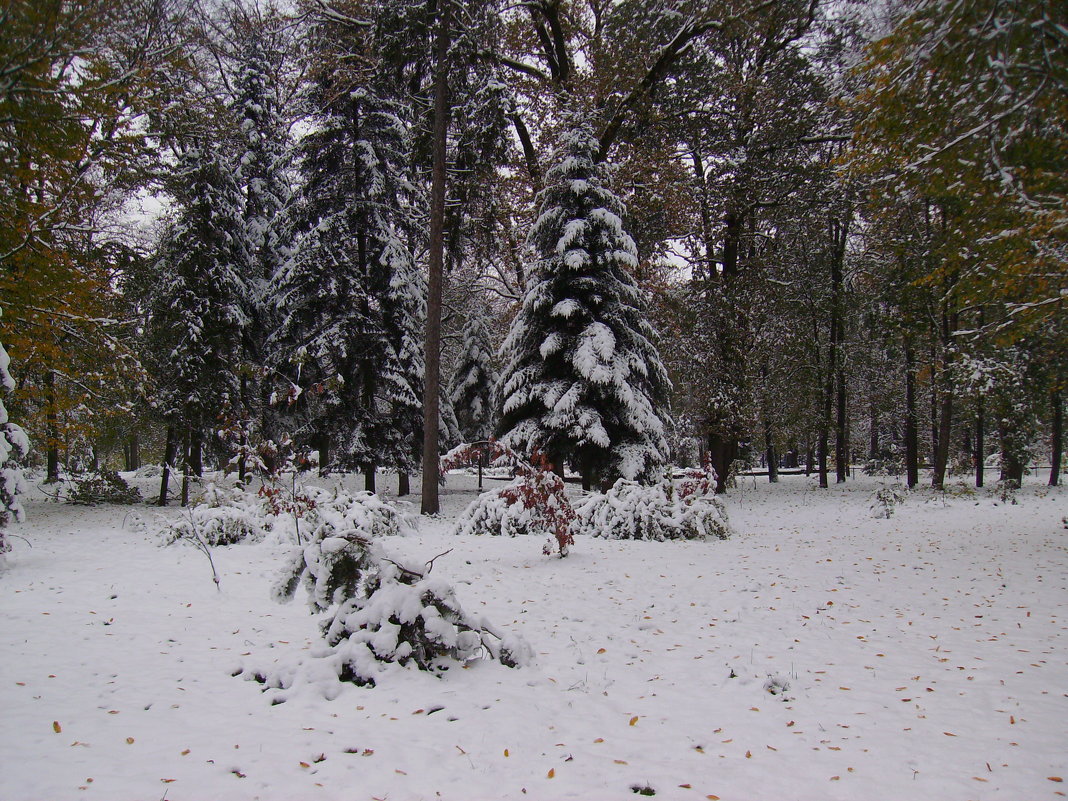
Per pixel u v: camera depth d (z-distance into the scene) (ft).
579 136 55.72
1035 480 102.78
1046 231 25.52
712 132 72.49
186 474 57.62
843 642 19.29
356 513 38.68
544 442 55.42
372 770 11.21
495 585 26.89
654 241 74.54
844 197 67.87
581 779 11.03
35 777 10.59
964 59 24.57
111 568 29.94
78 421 51.90
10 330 38.24
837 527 47.91
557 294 56.24
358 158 68.18
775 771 11.36
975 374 68.39
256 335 74.49
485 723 13.34
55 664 16.67
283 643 18.79
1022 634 19.89
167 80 46.78
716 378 79.25
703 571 30.04
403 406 71.31
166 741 12.22
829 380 92.73
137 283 65.31
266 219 83.82
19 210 33.88
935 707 14.32
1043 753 11.98
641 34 60.29
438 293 55.72
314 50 64.44
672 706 14.46
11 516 30.25
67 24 23.71
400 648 15.97
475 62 59.72
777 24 59.88
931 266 64.18
